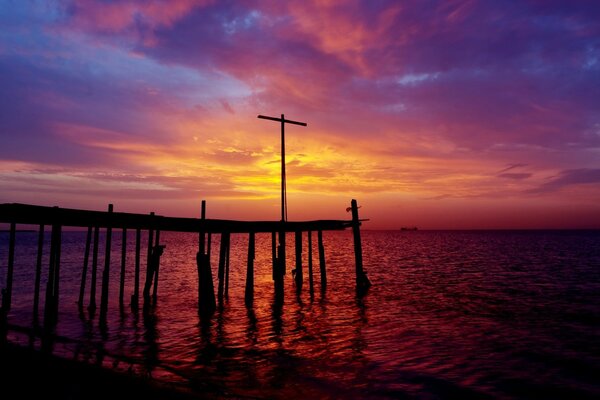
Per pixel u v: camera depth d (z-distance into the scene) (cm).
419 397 866
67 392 637
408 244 10350
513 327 1532
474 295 2352
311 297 2250
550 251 6900
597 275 3378
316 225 2155
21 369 693
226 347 1238
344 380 959
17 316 1664
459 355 1166
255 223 1905
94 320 1584
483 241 12188
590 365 1080
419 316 1747
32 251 6266
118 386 652
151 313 1739
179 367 1031
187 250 7069
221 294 1880
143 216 1543
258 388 896
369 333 1432
